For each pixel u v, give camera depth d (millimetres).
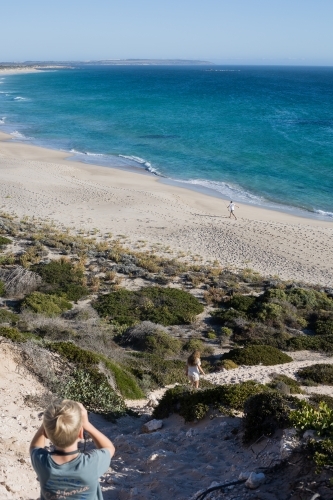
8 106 134000
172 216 46844
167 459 8453
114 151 76188
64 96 166250
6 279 30781
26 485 7121
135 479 7957
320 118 113375
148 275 33438
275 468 6641
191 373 15094
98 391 12477
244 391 10930
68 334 21344
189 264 36219
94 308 28469
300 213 48969
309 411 7645
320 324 28375
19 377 11883
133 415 12578
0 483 6805
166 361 20953
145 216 46625
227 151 74938
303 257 38125
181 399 11445
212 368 21391
